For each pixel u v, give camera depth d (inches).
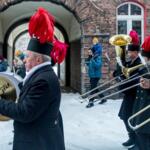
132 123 254.5
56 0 640.4
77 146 336.2
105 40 642.2
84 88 638.5
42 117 153.2
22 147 153.7
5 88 160.2
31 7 806.5
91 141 352.2
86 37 642.8
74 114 484.4
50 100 152.2
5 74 160.6
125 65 309.7
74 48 831.7
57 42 176.2
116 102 579.8
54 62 176.2
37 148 152.7
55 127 158.4
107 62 635.5
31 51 155.8
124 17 647.1
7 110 149.3
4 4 634.8
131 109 306.0
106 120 447.8
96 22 642.8
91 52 558.3
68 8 641.6
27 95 150.8
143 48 257.8
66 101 594.9
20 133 155.0
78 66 753.0
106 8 643.5
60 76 1115.9
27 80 155.3
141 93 248.4
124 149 322.7
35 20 153.6
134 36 306.5
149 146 243.3
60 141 160.1
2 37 916.6
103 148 328.8
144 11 646.5
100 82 630.5
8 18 887.7
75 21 780.0
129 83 304.0
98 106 540.7
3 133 381.4
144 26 647.1
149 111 241.3
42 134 153.6
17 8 810.2
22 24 998.4
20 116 148.7
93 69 550.9
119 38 312.7
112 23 643.5
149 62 258.8
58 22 917.2
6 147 330.0
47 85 151.2
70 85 938.1
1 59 498.3
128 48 304.7
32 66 156.3
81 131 393.1
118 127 410.0
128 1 643.5
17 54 497.7
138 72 299.3
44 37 153.7
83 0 641.0
